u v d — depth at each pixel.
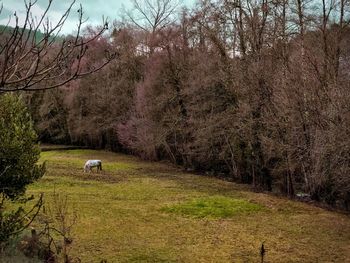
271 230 20.52
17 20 4.31
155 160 50.84
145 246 17.58
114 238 18.41
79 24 4.95
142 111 49.50
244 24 33.91
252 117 31.25
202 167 43.53
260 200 27.48
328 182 26.48
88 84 60.50
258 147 32.91
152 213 23.22
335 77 23.94
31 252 13.12
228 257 16.58
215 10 35.53
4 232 12.45
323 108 23.83
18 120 14.57
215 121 36.84
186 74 43.97
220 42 36.28
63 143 73.50
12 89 4.48
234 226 21.11
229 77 34.88
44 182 31.81
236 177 38.03
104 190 29.62
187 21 44.91
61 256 14.32
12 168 13.95
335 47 26.67
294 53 28.28
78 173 37.75
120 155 57.69
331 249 17.70
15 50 4.55
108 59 5.91
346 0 27.41
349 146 20.48
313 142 25.45
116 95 57.84
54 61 4.92
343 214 24.47
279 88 26.73
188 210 24.06
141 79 54.41
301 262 16.11
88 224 20.27
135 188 31.05
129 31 60.59
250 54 32.94
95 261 15.32
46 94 69.06
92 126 60.97
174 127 44.50
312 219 22.81
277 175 33.59
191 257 16.47
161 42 47.09
